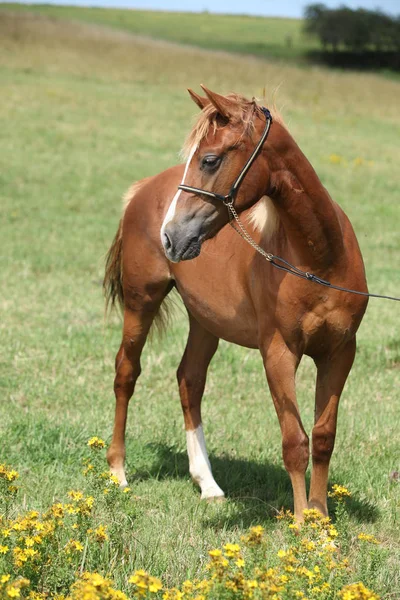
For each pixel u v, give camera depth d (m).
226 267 7.96
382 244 24.52
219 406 11.37
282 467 9.39
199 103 7.15
